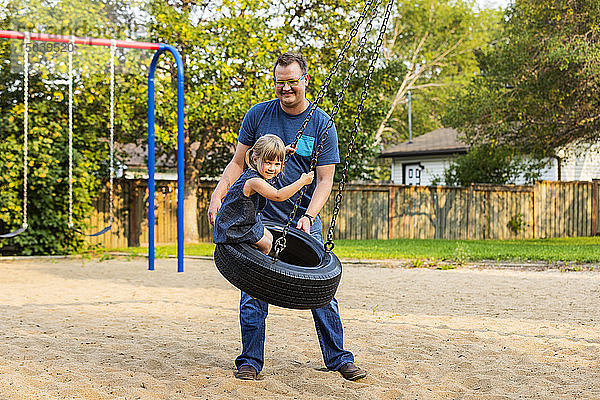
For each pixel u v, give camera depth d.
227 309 7.50
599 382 4.43
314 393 4.07
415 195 21.64
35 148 13.54
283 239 3.90
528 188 22.48
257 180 3.84
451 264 12.56
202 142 18.44
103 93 14.73
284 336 5.86
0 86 13.83
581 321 6.79
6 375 4.33
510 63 19.23
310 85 17.55
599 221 23.48
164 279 10.38
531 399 4.05
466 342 5.71
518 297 8.54
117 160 16.52
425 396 4.05
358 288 9.41
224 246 3.93
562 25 18.08
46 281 10.18
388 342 5.66
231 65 15.95
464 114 20.44
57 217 14.21
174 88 15.72
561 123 18.97
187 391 4.05
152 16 15.44
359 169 22.11
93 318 6.81
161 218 18.28
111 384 4.18
